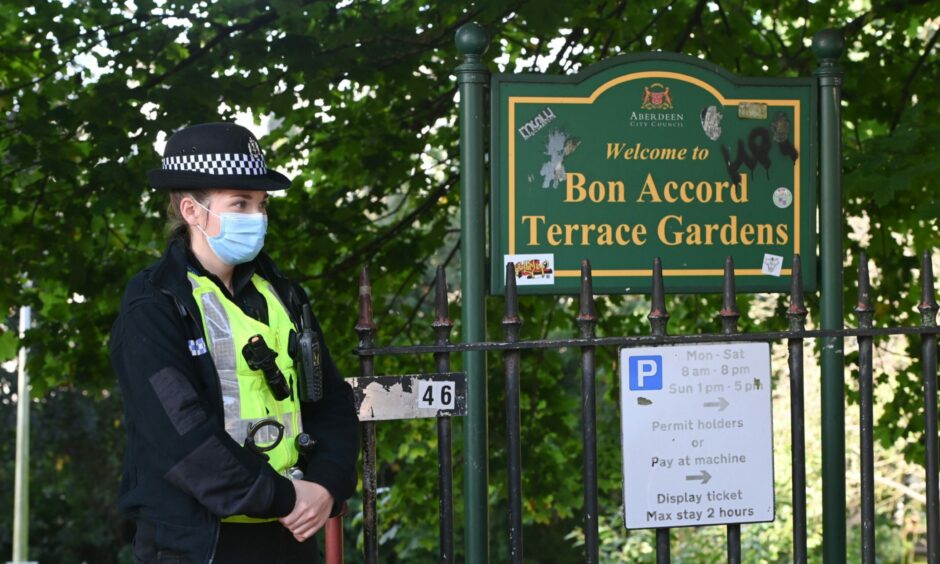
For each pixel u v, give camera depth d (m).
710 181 3.97
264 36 6.32
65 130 6.31
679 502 3.52
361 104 7.68
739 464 3.54
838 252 4.02
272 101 6.12
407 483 8.77
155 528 2.70
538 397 8.28
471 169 3.81
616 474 10.20
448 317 3.41
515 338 3.43
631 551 15.86
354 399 3.23
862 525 3.55
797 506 3.52
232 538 2.76
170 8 6.32
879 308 7.32
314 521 2.77
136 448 2.72
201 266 2.81
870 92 6.85
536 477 8.24
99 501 23.97
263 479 2.63
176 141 2.81
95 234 7.16
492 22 6.07
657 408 3.50
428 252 7.86
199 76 5.97
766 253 4.01
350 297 7.91
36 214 6.88
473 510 3.66
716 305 8.45
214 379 2.69
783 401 15.52
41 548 23.67
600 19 6.61
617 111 3.92
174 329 2.66
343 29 6.31
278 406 2.82
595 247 3.91
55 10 6.48
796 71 7.23
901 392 7.54
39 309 7.59
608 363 8.84
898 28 7.02
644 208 3.94
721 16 7.36
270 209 7.40
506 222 3.86
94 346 7.49
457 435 8.80
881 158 5.22
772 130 4.01
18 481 20.05
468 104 3.81
